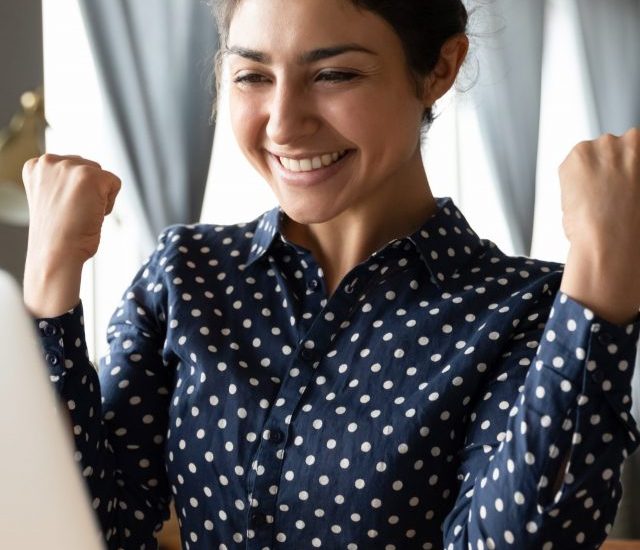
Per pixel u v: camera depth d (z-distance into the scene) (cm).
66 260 123
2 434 44
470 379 118
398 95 120
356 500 117
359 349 123
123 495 131
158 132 529
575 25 653
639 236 100
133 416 131
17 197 382
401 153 121
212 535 126
